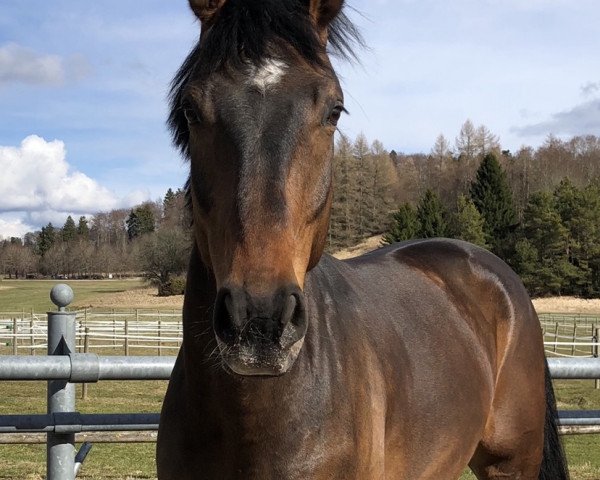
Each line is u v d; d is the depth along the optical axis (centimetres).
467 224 4934
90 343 2192
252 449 216
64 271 9231
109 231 9781
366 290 296
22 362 293
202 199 211
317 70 215
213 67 209
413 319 308
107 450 848
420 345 298
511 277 391
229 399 210
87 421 312
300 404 217
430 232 4750
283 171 197
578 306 4272
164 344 2253
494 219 5059
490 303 371
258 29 210
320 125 211
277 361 182
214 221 204
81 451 334
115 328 2200
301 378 218
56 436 315
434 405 289
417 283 333
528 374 366
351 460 230
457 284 361
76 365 300
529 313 382
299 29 215
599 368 384
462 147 7206
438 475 296
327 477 223
